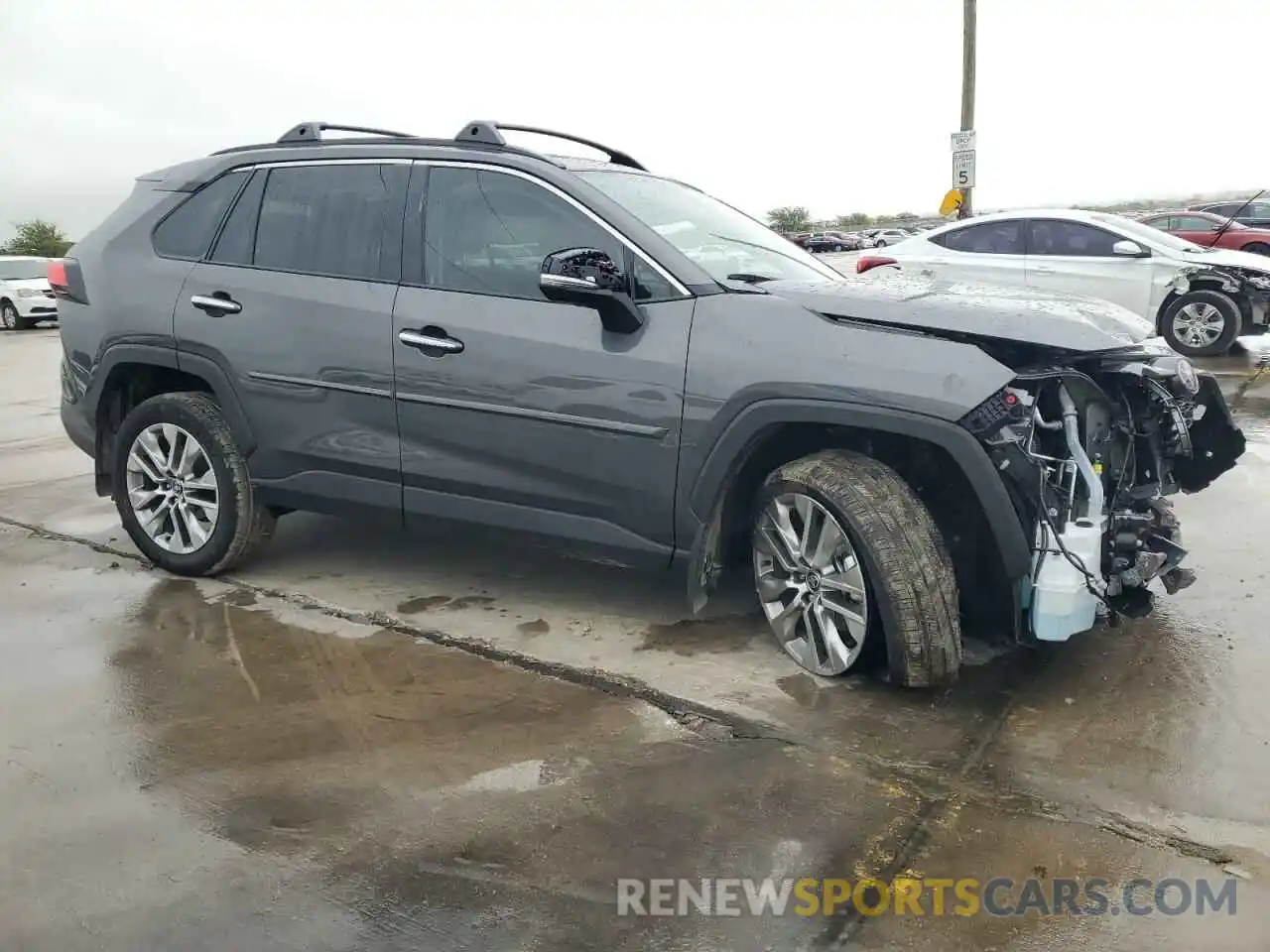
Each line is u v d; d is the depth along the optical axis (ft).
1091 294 36.06
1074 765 9.80
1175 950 7.41
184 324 14.61
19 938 7.70
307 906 8.04
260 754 10.31
